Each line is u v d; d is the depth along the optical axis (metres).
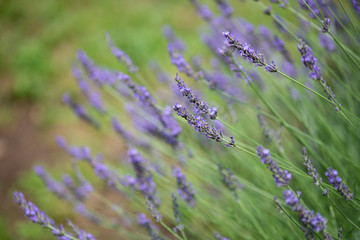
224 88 2.44
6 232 3.26
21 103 4.86
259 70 2.23
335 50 2.07
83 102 4.44
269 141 2.01
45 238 3.06
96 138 3.99
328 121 2.25
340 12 2.24
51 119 4.45
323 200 1.94
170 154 2.57
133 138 2.76
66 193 2.72
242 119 2.61
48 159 3.99
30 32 5.82
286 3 1.87
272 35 2.42
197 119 1.46
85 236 1.80
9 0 6.45
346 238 1.72
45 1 6.14
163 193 2.66
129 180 2.09
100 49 4.90
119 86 2.73
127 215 2.61
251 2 2.28
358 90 2.04
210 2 3.82
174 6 5.13
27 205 1.74
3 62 5.45
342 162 2.00
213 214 2.11
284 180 1.33
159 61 4.30
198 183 2.60
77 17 5.60
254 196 2.15
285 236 1.98
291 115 2.46
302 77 2.29
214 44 2.74
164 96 3.11
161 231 2.65
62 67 5.04
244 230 2.21
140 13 5.20
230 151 2.23
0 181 3.91
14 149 4.27
